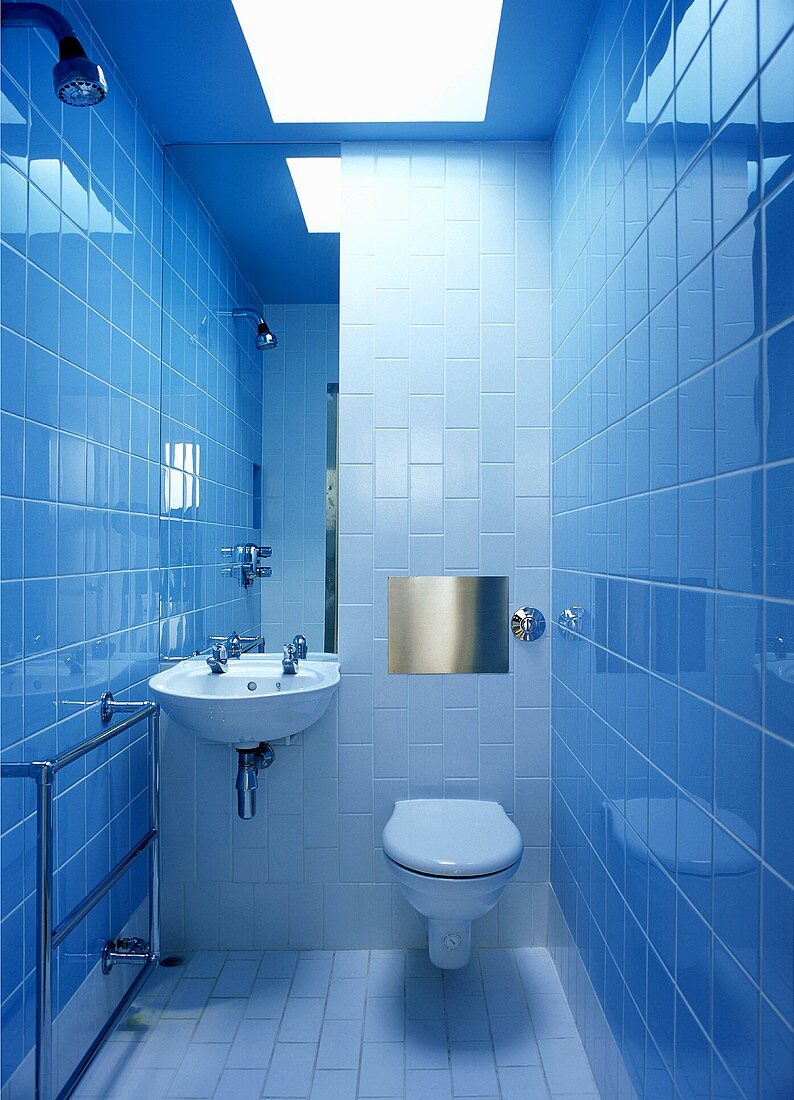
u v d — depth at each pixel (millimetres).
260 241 2596
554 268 2428
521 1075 1875
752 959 994
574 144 2137
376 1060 1933
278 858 2498
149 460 2389
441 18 1954
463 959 2217
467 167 2504
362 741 2498
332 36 2031
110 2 1852
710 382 1143
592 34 1912
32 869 1607
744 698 1022
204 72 2143
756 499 991
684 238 1252
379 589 2504
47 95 1687
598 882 1829
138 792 2301
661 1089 1358
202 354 2596
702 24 1171
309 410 2582
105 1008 2031
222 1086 1841
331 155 2523
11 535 1520
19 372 1548
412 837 2113
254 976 2328
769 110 949
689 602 1226
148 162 2385
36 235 1626
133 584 2238
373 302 2512
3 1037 1489
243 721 2143
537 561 2500
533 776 2496
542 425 2500
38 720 1638
